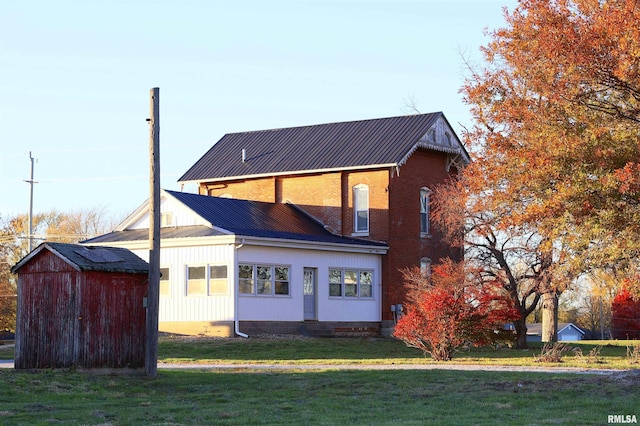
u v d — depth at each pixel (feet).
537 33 88.69
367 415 64.13
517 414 62.95
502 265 133.80
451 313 111.34
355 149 166.91
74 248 87.30
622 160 83.76
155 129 85.87
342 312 155.63
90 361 84.58
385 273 161.99
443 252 165.58
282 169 169.89
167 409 67.36
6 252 263.70
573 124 87.97
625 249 85.66
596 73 84.12
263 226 152.66
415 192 166.81
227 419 62.85
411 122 169.17
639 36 79.87
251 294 140.87
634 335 195.00
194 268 142.31
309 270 152.56
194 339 133.39
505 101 97.96
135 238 148.77
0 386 74.49
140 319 87.81
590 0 87.71
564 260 94.17
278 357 118.42
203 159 185.16
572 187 82.79
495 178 95.04
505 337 117.39
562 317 313.94
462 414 63.67
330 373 87.81
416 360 109.60
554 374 83.20
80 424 60.08
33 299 87.04
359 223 164.45
